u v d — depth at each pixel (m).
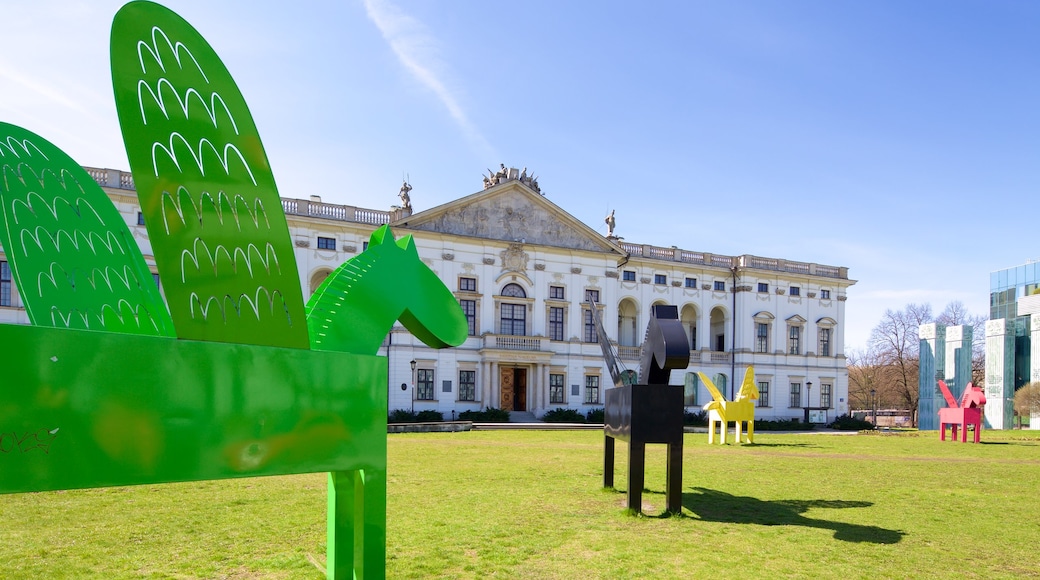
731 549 8.61
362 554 5.18
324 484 13.60
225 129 4.20
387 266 6.18
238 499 11.84
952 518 11.02
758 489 14.00
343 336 5.48
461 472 16.27
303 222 43.34
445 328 6.61
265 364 4.43
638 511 10.66
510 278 48.59
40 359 3.43
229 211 4.23
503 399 49.00
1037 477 16.77
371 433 5.20
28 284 4.34
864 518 10.89
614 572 7.50
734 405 27.73
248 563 7.72
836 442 30.22
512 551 8.33
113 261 4.95
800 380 57.25
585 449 23.56
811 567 7.83
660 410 10.80
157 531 9.34
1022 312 56.50
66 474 3.50
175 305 3.93
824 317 58.69
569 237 51.12
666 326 10.62
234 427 4.24
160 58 3.79
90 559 7.88
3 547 8.45
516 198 49.56
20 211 4.36
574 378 49.84
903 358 80.12
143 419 3.80
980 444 29.83
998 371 55.88
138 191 3.69
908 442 30.92
